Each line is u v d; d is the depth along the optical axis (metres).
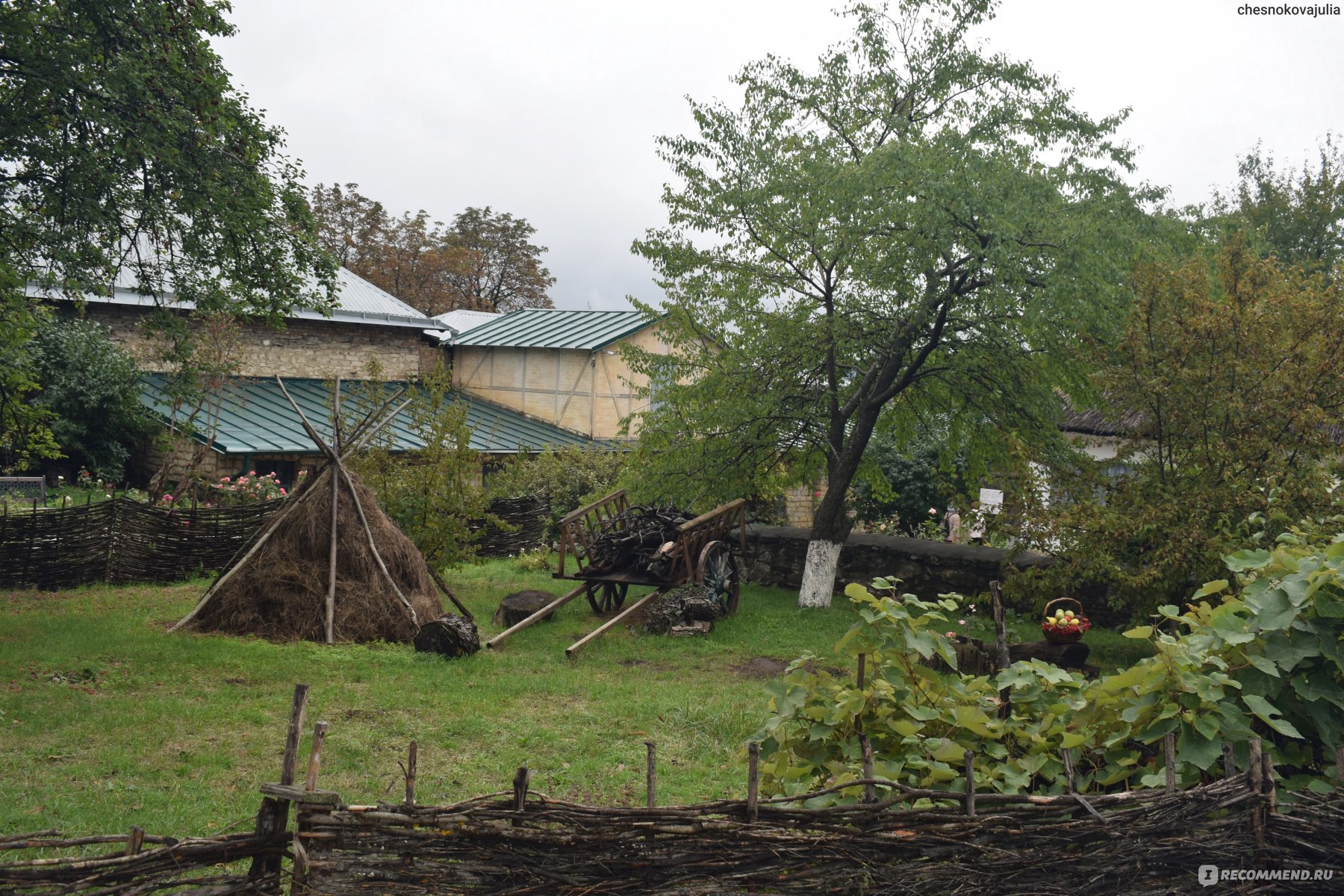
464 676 10.15
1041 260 12.66
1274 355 11.22
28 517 14.06
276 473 22.81
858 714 3.69
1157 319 11.88
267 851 3.28
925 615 3.87
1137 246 12.59
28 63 10.16
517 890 3.10
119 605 13.00
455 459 14.91
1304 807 3.44
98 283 12.09
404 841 3.12
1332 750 3.59
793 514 28.94
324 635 11.38
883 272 13.92
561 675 10.48
